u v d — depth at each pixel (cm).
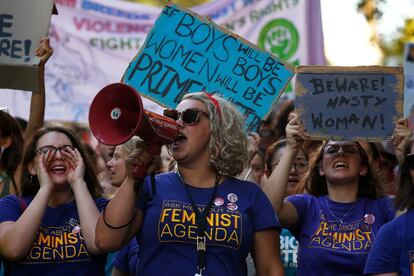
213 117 468
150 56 589
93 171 545
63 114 890
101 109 425
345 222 561
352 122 578
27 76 582
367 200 570
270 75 593
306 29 876
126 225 444
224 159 468
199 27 593
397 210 510
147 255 455
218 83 591
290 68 593
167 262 451
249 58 594
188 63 590
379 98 579
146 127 416
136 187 442
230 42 595
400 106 578
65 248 508
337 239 554
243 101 591
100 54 894
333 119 578
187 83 588
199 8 895
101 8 895
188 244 452
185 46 591
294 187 676
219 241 452
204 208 459
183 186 466
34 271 505
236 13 890
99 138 421
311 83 582
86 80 892
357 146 576
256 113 592
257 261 471
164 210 456
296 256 624
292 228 574
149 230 455
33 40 582
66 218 518
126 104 421
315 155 598
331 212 566
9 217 518
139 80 588
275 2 884
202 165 470
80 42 895
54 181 522
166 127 429
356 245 549
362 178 579
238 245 455
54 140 529
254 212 468
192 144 464
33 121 593
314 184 595
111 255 616
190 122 464
